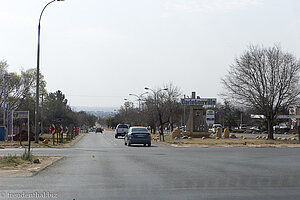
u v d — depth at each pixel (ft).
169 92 259.39
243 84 155.63
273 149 105.50
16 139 143.43
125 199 32.42
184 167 57.67
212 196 33.88
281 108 159.02
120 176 47.14
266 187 38.99
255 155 82.58
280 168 56.85
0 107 227.40
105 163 63.46
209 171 52.60
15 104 240.73
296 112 292.61
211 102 194.29
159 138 179.22
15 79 234.99
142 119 268.00
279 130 279.28
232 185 40.22
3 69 231.09
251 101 153.99
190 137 177.88
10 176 46.57
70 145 126.11
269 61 153.28
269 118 158.40
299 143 137.59
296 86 153.58
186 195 34.32
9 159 62.28
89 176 47.06
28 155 66.85
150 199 32.42
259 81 154.61
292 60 153.89
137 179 44.52
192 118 195.72
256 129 295.48
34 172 50.01
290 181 43.27
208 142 141.08
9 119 228.63
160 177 46.32
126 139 126.52
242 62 155.84
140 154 84.64
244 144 129.49
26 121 254.88
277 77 153.58
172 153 88.07
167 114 246.27
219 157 76.74
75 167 57.16
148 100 248.11
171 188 38.17
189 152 91.71
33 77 244.83
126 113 356.18
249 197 33.50
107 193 35.27
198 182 42.27
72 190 36.83
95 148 108.47
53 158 71.67
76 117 382.22
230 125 337.93
